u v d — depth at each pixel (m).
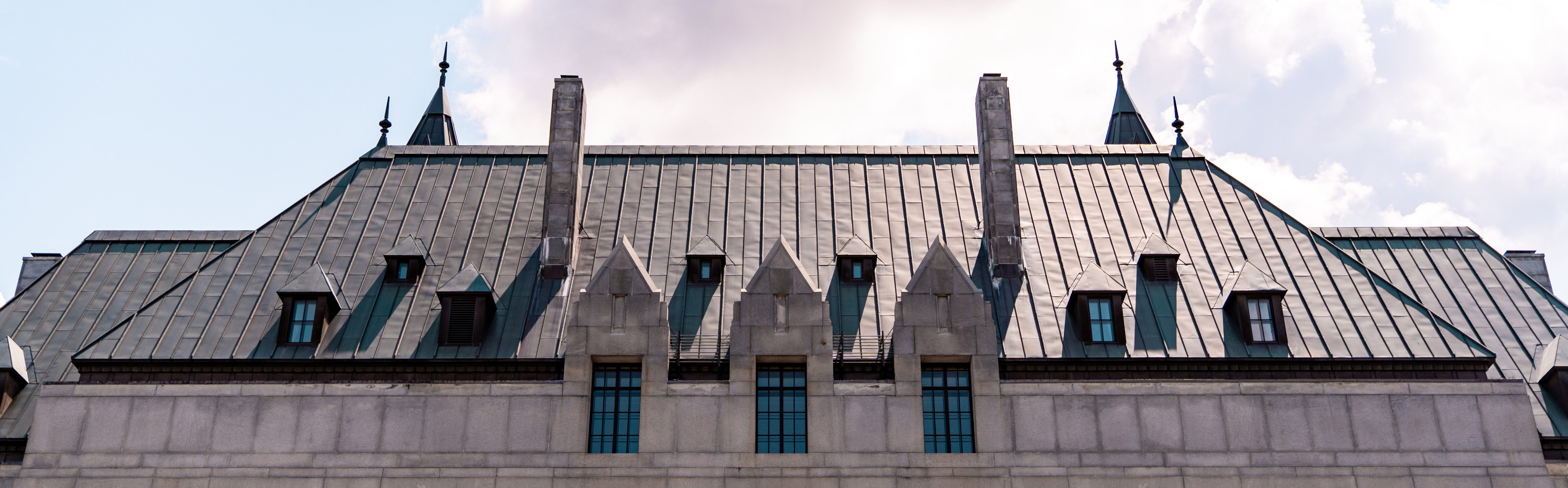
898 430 29.78
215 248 40.34
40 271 42.16
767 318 30.78
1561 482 29.83
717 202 37.78
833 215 37.16
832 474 29.34
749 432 29.72
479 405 29.83
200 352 31.02
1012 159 35.81
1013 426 29.81
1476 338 34.97
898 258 35.09
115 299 37.38
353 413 29.78
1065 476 29.41
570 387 29.97
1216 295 33.19
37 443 29.50
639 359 30.56
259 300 32.88
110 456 29.44
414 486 29.22
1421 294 37.38
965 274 31.31
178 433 29.61
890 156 40.28
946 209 37.56
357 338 31.53
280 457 29.45
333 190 38.00
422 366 30.59
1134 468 29.53
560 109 36.56
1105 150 40.22
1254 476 29.48
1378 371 30.88
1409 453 29.70
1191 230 36.25
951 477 29.36
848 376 30.67
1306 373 30.75
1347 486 29.42
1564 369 31.42
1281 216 36.72
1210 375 30.77
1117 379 30.64
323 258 34.72
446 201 37.62
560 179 35.31
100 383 30.34
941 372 30.94
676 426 29.70
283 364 30.55
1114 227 36.47
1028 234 36.00
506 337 31.73
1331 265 34.34
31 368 33.62
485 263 34.66
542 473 29.25
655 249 35.53
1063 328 32.06
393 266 33.91
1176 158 39.75
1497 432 29.91
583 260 35.16
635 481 29.20
